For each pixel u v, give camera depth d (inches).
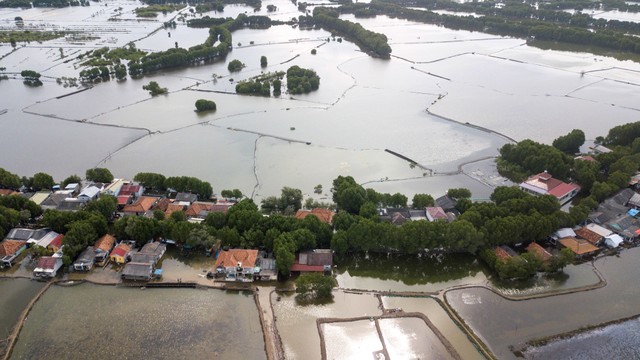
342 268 5054.1
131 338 4035.4
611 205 5954.7
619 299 4552.2
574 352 3951.8
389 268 5054.1
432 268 5039.4
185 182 6112.2
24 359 3823.8
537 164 6752.0
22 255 5049.2
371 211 5433.1
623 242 5374.0
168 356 3868.1
